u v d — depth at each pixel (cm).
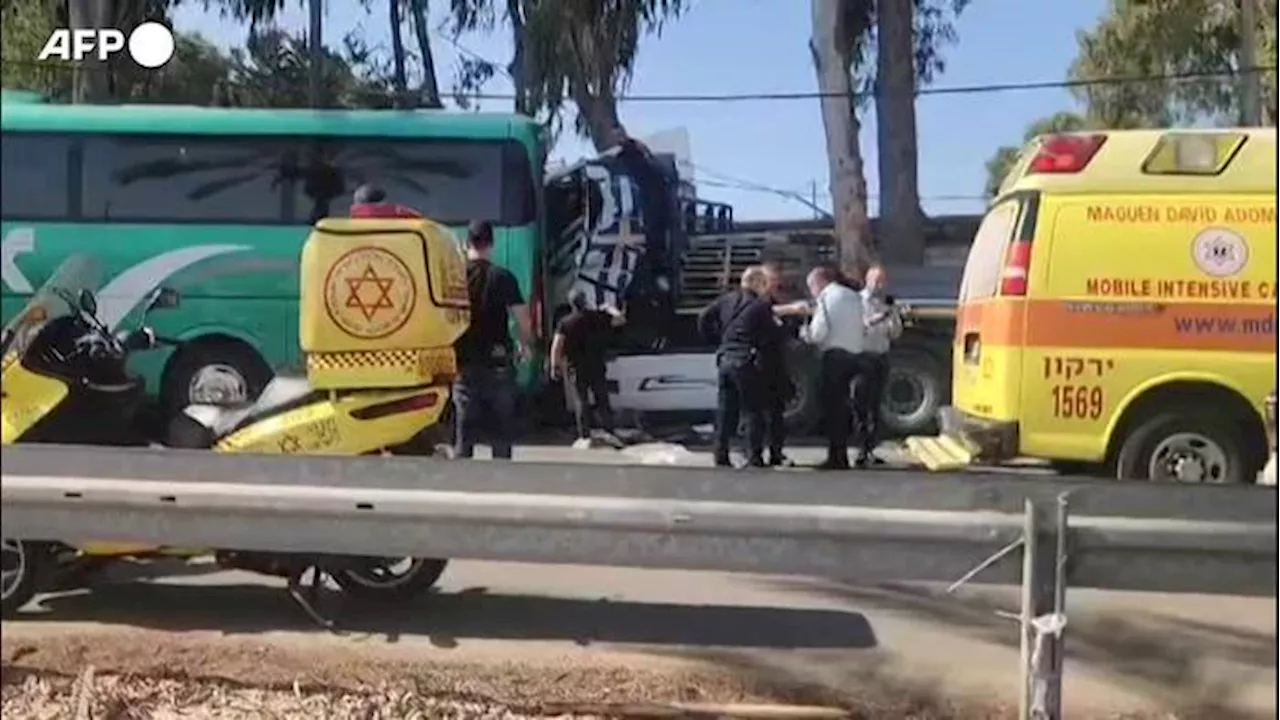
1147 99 1505
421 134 1323
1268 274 825
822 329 1120
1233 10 1440
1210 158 837
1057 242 848
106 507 459
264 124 1315
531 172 1325
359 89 1642
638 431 1317
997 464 890
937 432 1327
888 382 1344
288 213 1313
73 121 1291
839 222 1620
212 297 1312
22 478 461
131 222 1299
